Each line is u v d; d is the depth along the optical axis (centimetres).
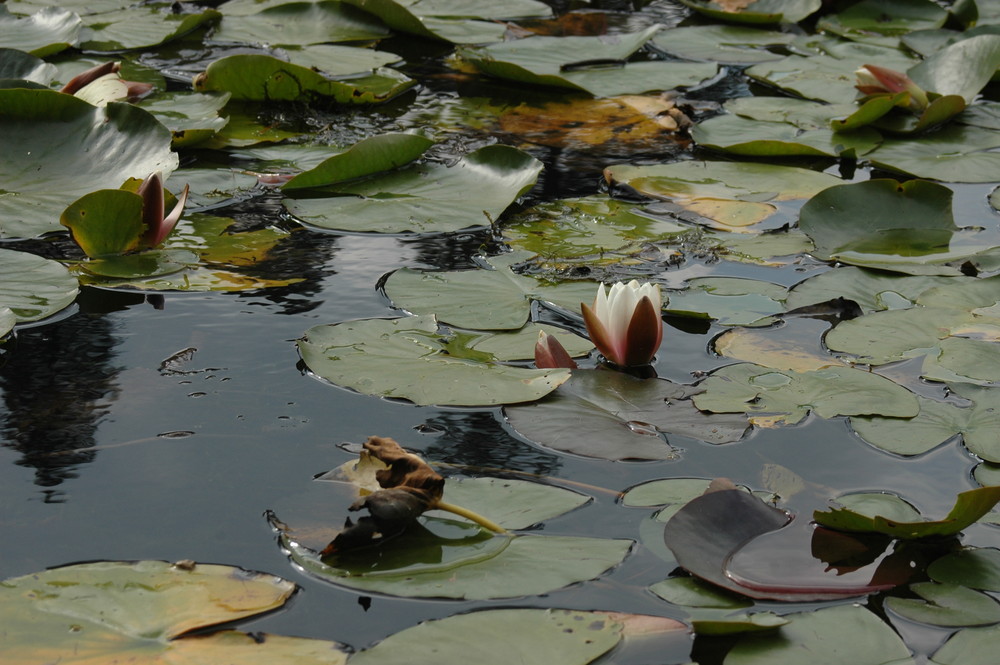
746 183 439
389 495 367
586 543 367
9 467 373
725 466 376
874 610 362
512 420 381
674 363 392
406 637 358
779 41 600
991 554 367
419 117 463
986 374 388
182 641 357
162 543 366
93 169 426
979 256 413
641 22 655
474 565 364
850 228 423
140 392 383
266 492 371
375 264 410
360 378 386
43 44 513
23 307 396
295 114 462
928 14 653
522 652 357
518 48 560
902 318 399
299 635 359
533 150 452
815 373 389
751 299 404
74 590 361
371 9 594
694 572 364
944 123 464
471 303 401
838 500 372
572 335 396
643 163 448
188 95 462
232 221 421
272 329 395
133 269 406
